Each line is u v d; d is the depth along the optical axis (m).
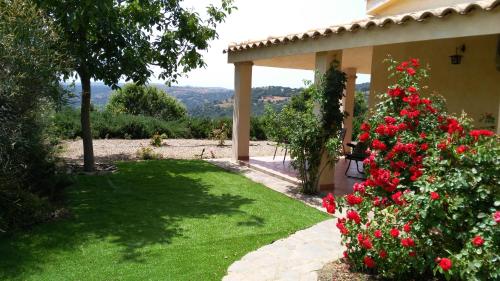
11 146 5.02
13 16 5.19
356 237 3.75
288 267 3.99
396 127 4.03
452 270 2.83
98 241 4.68
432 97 4.86
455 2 7.71
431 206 3.12
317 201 6.71
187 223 5.40
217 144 14.73
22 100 5.22
